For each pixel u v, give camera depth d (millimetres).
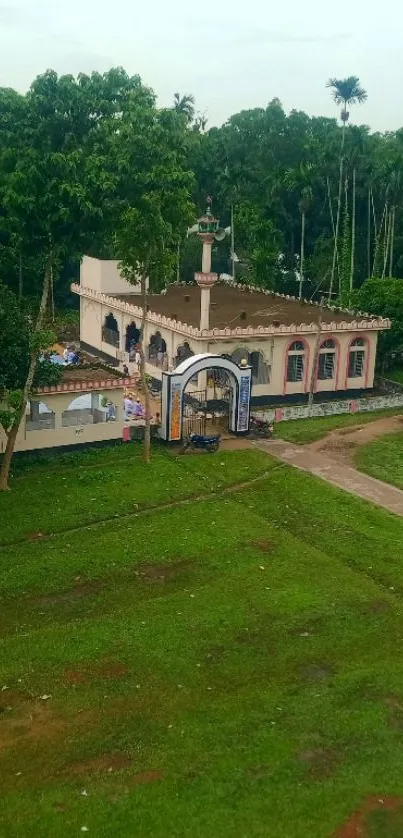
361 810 15758
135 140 32125
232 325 49188
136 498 32594
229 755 17172
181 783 16250
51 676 19953
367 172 74938
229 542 28594
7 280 45500
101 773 16516
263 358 48156
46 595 24469
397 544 28938
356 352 50938
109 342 56969
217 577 25938
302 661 21062
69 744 17422
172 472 35906
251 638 22094
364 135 79125
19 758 16953
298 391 49625
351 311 54781
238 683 19938
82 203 30344
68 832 14844
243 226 74625
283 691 19672
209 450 39250
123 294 58656
